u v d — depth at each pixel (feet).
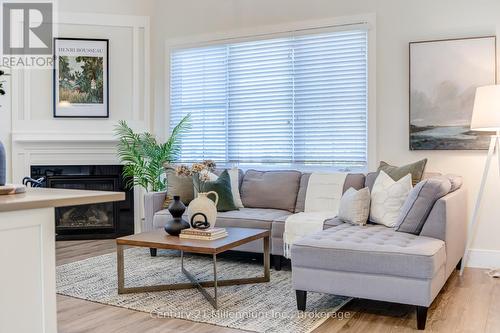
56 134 18.81
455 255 11.85
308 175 15.61
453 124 14.37
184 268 13.53
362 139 15.81
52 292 6.33
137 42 19.56
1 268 5.76
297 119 16.84
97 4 19.31
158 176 18.33
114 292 11.44
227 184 15.51
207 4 18.42
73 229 18.84
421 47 14.74
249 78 17.69
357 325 9.25
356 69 15.83
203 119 18.72
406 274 9.00
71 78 19.12
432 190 10.61
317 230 12.97
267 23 17.25
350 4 15.79
